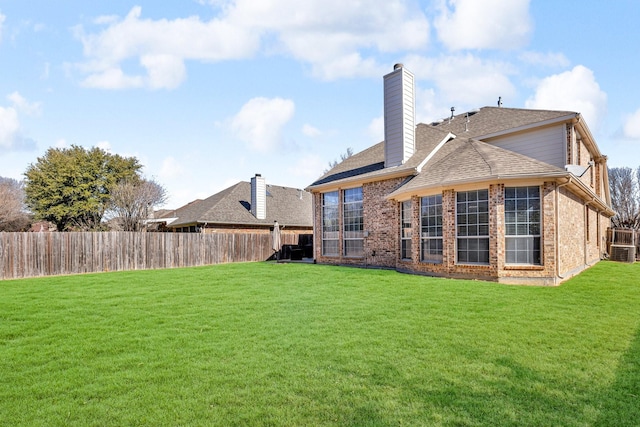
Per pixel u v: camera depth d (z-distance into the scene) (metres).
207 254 20.45
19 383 4.22
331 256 17.59
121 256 17.34
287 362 4.73
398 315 6.99
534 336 5.67
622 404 3.62
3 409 3.64
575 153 14.27
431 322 6.48
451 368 4.50
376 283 10.66
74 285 11.38
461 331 5.95
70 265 15.88
